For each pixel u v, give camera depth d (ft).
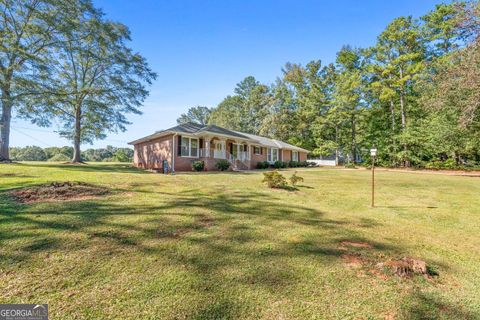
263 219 17.16
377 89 87.92
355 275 9.93
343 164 105.19
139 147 67.56
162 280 8.98
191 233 13.83
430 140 71.77
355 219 18.52
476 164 76.48
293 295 8.41
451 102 49.88
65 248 11.23
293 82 123.75
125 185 27.25
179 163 56.44
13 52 47.65
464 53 42.19
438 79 53.11
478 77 40.29
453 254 12.61
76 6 56.65
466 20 40.73
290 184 33.91
